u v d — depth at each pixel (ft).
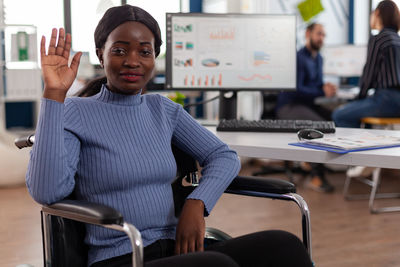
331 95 14.99
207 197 4.48
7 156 13.99
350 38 22.71
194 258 3.65
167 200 4.52
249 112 19.15
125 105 4.50
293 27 8.16
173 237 4.54
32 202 12.57
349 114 13.05
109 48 4.37
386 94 12.50
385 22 12.17
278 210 11.95
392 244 9.54
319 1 15.53
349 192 13.84
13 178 14.08
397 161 4.53
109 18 4.40
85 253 4.30
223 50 8.09
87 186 4.25
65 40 3.99
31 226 10.63
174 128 4.85
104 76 5.15
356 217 11.36
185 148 4.95
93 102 4.43
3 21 17.93
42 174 3.82
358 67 17.61
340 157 4.79
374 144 4.94
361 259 8.77
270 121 6.97
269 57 8.16
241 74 8.14
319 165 14.28
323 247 9.39
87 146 4.28
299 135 5.61
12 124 20.34
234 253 4.09
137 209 4.28
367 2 22.65
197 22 8.04
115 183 4.23
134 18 4.37
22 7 19.56
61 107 3.92
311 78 15.08
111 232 4.19
